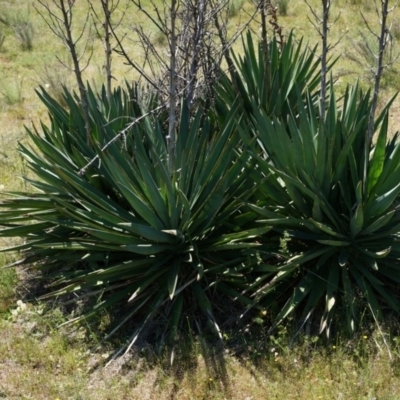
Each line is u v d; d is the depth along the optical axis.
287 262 4.45
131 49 10.79
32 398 4.00
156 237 4.45
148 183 4.38
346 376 3.94
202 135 5.02
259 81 6.09
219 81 5.93
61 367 4.27
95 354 4.36
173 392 4.01
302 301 4.62
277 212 4.79
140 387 4.07
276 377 4.01
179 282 4.67
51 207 5.10
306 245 4.75
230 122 4.80
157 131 5.03
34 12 13.44
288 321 4.39
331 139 4.45
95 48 11.18
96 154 5.10
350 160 4.57
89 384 4.12
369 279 4.43
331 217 4.49
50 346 4.42
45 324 4.65
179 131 5.08
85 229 4.41
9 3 14.09
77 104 5.78
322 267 4.64
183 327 4.52
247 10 12.63
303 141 4.52
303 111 4.68
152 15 12.26
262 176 4.75
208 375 4.09
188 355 4.22
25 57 11.06
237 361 4.19
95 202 4.67
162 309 4.65
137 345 4.41
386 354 4.07
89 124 5.13
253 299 4.57
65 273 4.83
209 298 4.70
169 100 4.69
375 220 4.61
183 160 4.50
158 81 5.48
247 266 4.52
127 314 4.50
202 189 4.63
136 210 4.45
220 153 4.76
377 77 4.41
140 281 4.64
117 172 4.51
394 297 4.59
